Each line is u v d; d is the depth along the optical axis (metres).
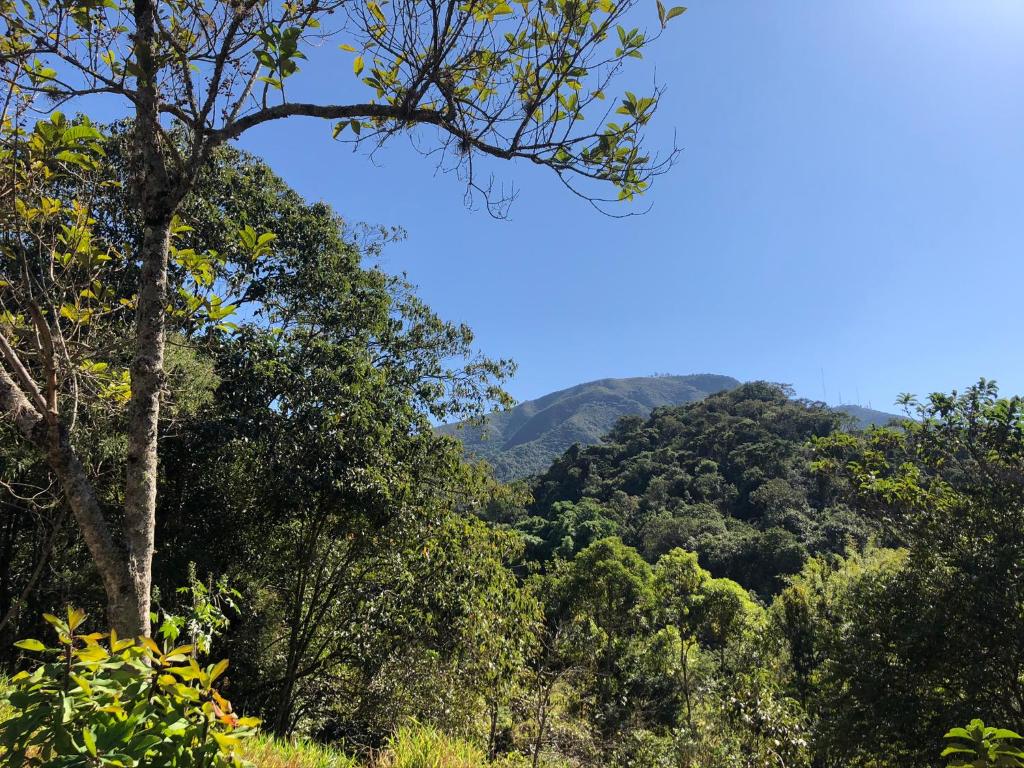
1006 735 1.78
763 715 9.88
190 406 7.92
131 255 3.21
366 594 9.58
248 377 9.08
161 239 2.13
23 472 6.48
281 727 8.90
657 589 24.00
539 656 11.25
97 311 2.79
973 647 8.66
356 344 11.97
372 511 8.70
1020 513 8.90
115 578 1.88
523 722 11.05
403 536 9.16
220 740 1.60
